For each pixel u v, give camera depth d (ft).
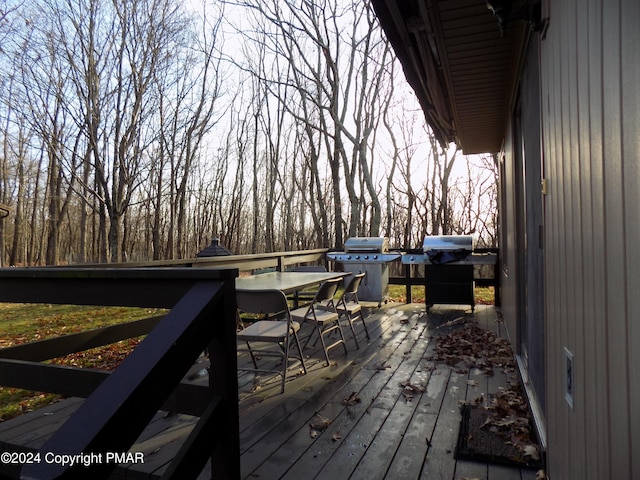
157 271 4.83
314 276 16.62
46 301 5.64
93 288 5.38
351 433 8.58
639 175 2.76
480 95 14.34
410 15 9.49
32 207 87.76
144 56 48.47
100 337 10.09
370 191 40.81
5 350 7.97
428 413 9.48
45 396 11.69
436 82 13.57
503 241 20.17
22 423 9.35
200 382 11.60
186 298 4.50
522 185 11.87
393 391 10.93
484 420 9.01
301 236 72.13
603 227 3.59
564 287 5.20
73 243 97.96
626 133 2.99
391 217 62.54
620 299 3.15
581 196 4.33
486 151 23.73
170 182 64.13
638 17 2.72
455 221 63.10
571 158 4.72
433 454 7.69
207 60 57.16
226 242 73.31
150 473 7.07
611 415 3.35
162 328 4.09
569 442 5.03
